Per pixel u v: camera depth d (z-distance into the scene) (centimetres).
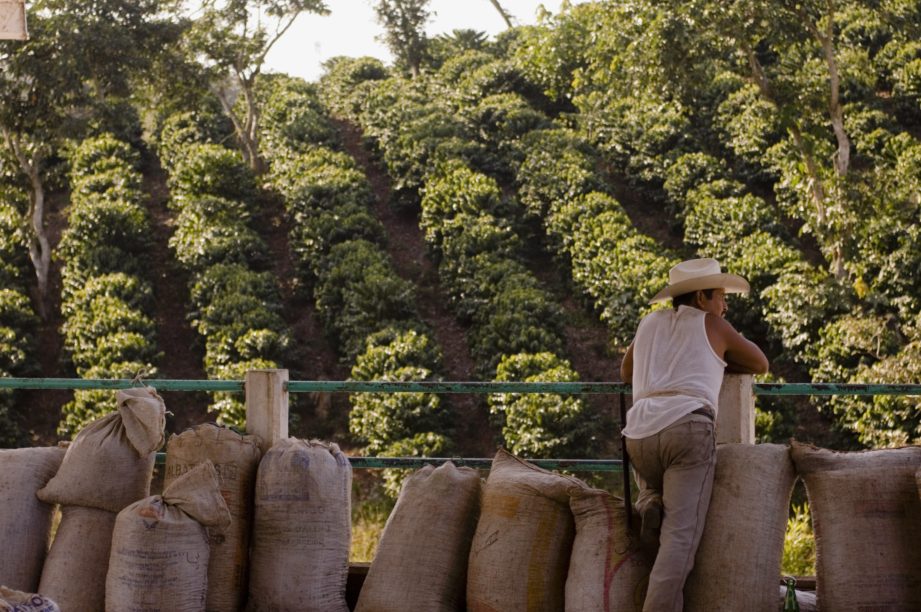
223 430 526
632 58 2220
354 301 2411
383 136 3616
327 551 508
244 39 3569
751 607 450
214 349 2316
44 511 525
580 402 1853
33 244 2755
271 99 4244
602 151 3353
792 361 2173
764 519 461
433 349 2139
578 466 529
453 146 3259
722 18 2131
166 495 488
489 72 4088
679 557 427
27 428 2200
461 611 508
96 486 507
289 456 510
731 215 2636
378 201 3375
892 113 3319
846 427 1911
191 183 3162
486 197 2884
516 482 496
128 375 2138
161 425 516
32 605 423
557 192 2895
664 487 438
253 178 3325
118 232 2791
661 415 434
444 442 1841
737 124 3108
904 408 1789
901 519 461
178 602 473
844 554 459
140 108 4084
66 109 2903
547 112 4028
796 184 2358
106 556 505
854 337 1967
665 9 2155
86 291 2534
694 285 469
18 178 2802
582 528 477
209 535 497
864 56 3177
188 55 3462
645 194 3106
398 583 500
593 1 2392
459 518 516
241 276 2566
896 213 2208
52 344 2572
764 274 2314
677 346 454
